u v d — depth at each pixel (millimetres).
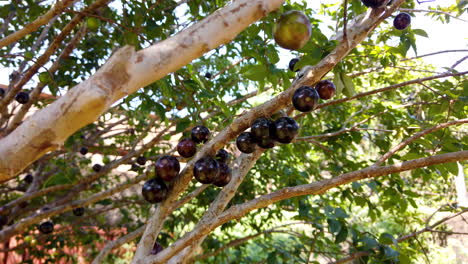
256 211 5289
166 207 1877
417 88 5633
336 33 2889
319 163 5832
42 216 3686
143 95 2736
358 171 1629
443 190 7016
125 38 2344
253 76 2225
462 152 1534
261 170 4836
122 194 6859
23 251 5570
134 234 3070
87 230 6141
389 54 2941
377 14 1864
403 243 3443
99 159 8086
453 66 2920
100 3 2162
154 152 5965
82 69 3492
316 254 4102
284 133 1760
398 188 3521
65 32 2395
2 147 946
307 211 3467
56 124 934
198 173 1780
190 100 2799
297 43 1819
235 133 1815
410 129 3256
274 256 3877
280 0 1185
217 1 2953
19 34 1930
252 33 2355
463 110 3172
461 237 6352
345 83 1979
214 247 4984
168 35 3639
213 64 5035
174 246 1618
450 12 3590
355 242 3023
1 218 4746
